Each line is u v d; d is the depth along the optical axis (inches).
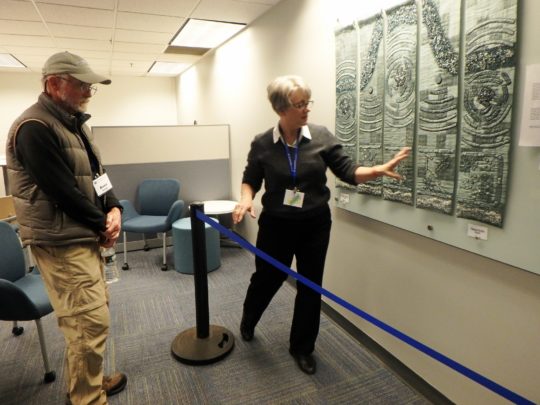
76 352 58.3
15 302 65.1
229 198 166.6
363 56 74.6
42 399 69.3
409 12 62.6
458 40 54.3
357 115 78.6
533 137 46.1
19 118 53.7
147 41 165.5
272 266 77.6
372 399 69.0
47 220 54.1
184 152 155.3
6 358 81.5
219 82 176.4
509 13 47.1
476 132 53.3
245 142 148.6
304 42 100.6
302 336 76.9
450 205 58.7
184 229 125.9
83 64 56.3
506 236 51.1
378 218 76.3
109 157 144.5
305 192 68.9
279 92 63.1
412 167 65.6
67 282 56.5
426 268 66.9
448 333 63.7
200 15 127.7
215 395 70.3
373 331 83.0
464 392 62.1
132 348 85.3
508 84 48.1
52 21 134.9
